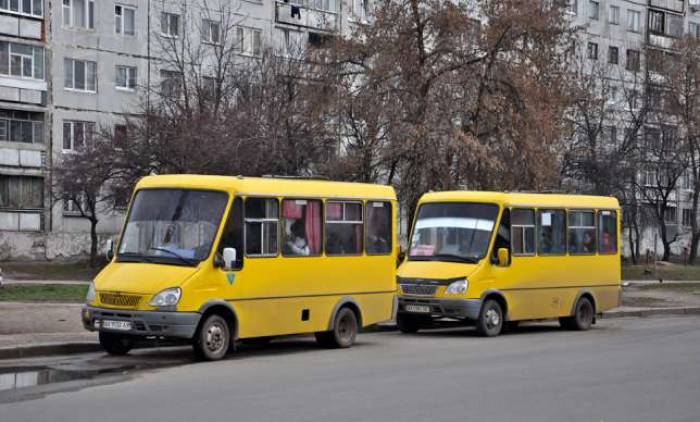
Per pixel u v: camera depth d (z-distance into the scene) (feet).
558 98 135.13
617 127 272.31
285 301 72.64
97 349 72.02
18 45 218.38
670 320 121.49
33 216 222.69
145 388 52.19
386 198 82.53
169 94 189.16
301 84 140.15
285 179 74.18
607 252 106.63
